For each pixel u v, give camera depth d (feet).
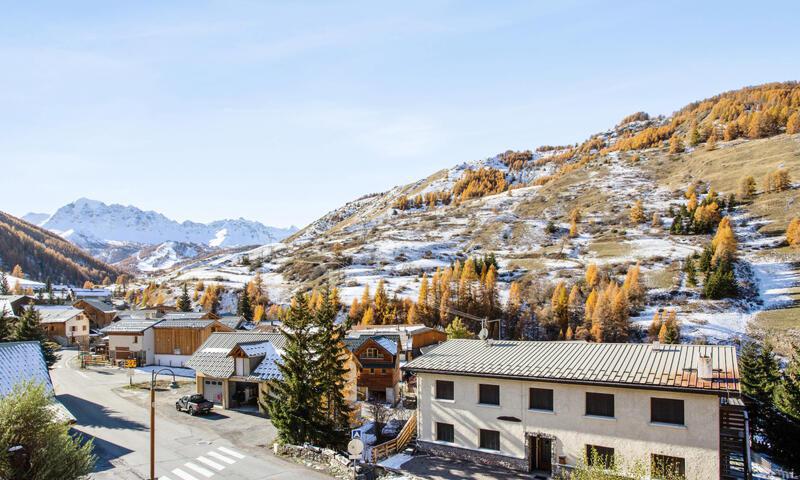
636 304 398.01
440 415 115.65
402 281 540.11
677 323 354.13
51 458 64.23
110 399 164.45
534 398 105.70
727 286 391.65
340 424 128.57
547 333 395.55
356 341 203.10
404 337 252.21
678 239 547.90
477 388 111.55
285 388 119.24
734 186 649.61
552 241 640.17
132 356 236.43
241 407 157.48
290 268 655.76
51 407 78.43
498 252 634.02
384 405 179.73
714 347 105.29
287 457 109.81
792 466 128.47
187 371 219.00
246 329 317.22
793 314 343.67
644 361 102.53
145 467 102.01
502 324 410.52
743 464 92.43
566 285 465.06
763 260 435.53
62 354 277.44
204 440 121.80
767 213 536.42
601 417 97.71
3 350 115.03
